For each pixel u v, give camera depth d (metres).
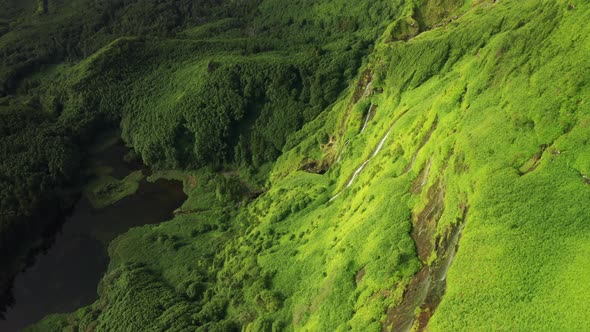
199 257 113.00
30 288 121.00
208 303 91.06
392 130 94.00
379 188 77.62
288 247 92.81
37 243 134.25
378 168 86.56
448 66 103.62
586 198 46.12
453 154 62.97
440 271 53.94
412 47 116.38
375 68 124.88
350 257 70.38
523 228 47.41
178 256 115.44
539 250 45.12
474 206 52.59
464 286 47.19
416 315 51.75
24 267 127.38
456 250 52.78
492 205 51.00
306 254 85.88
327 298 68.56
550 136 52.81
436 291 52.50
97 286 119.44
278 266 87.88
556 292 41.62
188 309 91.06
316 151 132.62
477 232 50.22
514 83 62.97
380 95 119.50
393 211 69.50
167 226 132.00
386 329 55.31
